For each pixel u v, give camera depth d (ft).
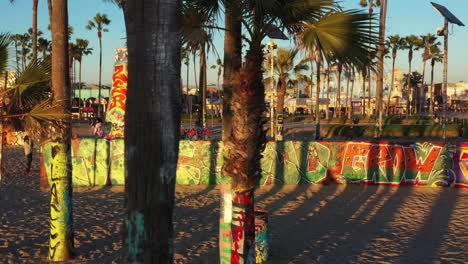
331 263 19.63
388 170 40.83
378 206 32.12
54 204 19.44
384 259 20.22
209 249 21.54
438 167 40.40
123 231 7.57
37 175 44.45
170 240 7.57
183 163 39.75
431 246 22.27
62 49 18.93
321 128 124.47
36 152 64.03
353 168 41.19
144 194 7.28
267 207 31.60
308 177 41.01
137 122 7.24
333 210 30.71
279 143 40.75
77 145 39.01
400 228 25.90
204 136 72.74
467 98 304.30
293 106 275.59
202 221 27.07
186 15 15.05
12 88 18.98
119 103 52.06
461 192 37.88
